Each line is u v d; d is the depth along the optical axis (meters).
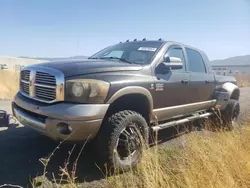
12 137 4.76
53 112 3.24
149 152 3.63
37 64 3.96
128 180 3.30
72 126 3.16
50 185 3.13
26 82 3.92
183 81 4.93
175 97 4.75
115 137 3.45
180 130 5.50
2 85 12.85
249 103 12.16
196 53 5.95
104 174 3.53
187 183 2.98
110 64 3.84
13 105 4.17
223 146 4.10
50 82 3.44
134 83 3.78
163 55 4.62
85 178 3.40
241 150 4.02
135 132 3.71
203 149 3.82
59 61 4.02
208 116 6.19
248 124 6.37
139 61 4.43
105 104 3.39
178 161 3.82
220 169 3.30
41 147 4.34
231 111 6.39
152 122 4.33
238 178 3.32
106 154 3.42
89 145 4.31
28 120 3.59
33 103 3.58
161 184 3.01
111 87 3.45
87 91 3.26
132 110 3.96
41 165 3.66
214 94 6.30
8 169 3.46
